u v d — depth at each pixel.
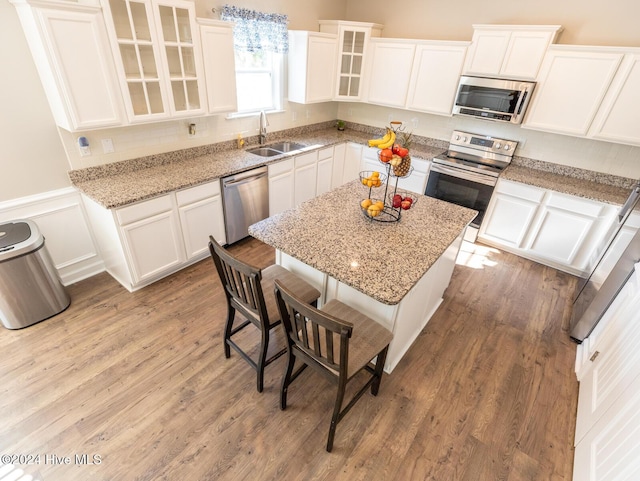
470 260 3.52
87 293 2.74
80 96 2.22
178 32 2.60
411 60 3.79
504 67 3.24
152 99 2.67
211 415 1.87
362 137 4.60
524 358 2.35
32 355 2.17
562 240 3.24
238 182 3.18
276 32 3.56
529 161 3.66
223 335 2.40
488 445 1.79
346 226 2.14
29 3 1.85
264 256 3.41
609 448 1.45
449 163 3.68
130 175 2.84
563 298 2.98
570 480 1.65
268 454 1.70
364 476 1.63
